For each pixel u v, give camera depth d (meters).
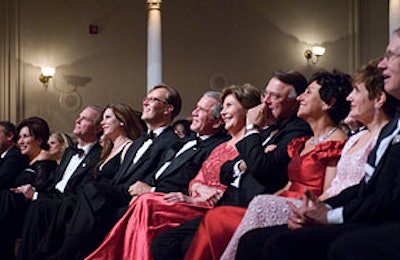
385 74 3.31
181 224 4.54
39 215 5.88
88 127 6.42
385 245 2.89
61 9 13.41
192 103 13.53
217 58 13.63
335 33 13.78
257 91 4.82
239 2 13.75
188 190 5.04
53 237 5.60
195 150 5.21
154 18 12.01
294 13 13.80
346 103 4.02
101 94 13.39
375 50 13.73
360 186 3.34
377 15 13.75
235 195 4.51
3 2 13.34
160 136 5.65
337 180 3.70
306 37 13.78
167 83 13.51
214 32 13.66
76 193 6.15
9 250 6.51
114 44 13.44
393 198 3.04
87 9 13.43
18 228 6.48
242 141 4.34
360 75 3.63
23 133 7.02
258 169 4.21
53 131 13.29
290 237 3.14
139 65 13.45
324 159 3.87
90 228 5.22
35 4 13.40
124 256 4.68
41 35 13.37
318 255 3.13
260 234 3.42
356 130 4.32
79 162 6.42
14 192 6.50
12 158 6.91
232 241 3.69
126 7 13.48
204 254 4.01
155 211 4.64
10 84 13.30
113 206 5.34
